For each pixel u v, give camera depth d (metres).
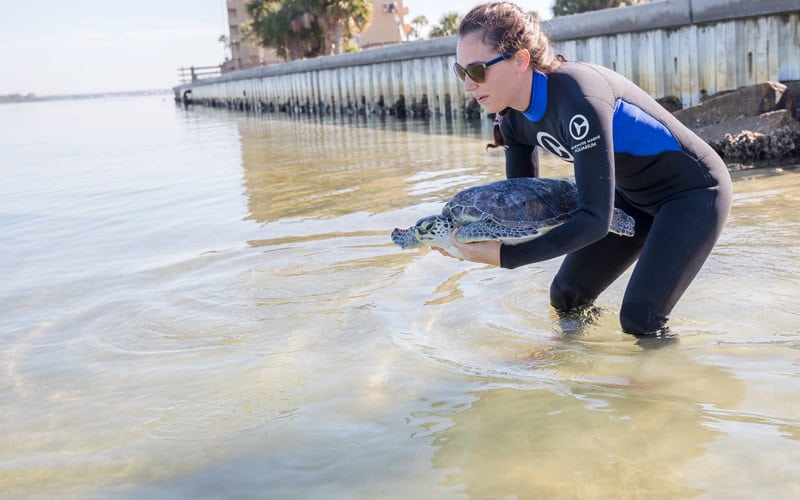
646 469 2.14
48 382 3.13
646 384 2.73
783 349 2.98
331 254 4.93
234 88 37.09
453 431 2.46
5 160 13.62
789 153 7.21
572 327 3.41
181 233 5.91
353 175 8.36
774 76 8.52
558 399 2.66
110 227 6.35
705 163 3.02
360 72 21.31
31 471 2.38
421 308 3.79
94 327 3.81
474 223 2.90
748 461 2.13
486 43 2.69
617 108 2.87
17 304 4.28
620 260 3.43
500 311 3.69
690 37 9.41
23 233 6.34
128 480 2.29
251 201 7.14
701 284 3.83
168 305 4.09
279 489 2.17
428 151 10.13
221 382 3.01
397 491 2.12
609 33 10.67
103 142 17.30
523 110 2.86
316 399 2.79
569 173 7.20
